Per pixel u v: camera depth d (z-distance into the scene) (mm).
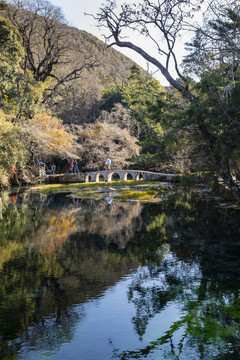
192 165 13914
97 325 5512
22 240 11711
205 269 8117
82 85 51531
